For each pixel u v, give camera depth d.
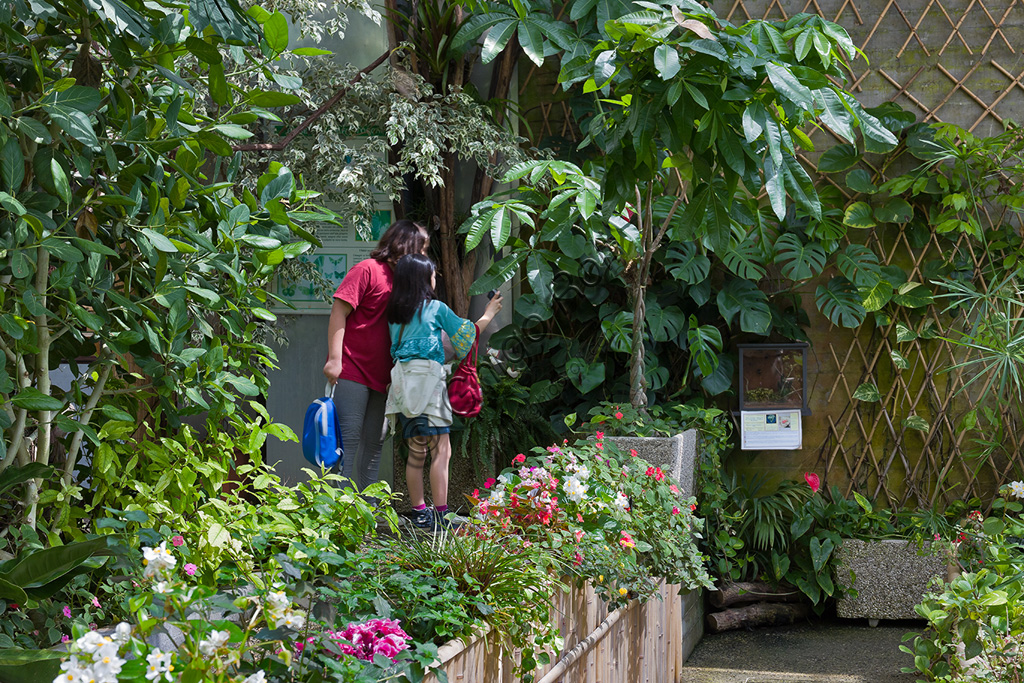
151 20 2.35
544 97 5.30
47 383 2.23
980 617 3.31
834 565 4.87
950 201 4.88
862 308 4.98
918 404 5.14
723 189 3.42
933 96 5.11
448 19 4.98
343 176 4.58
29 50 2.29
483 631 2.27
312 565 1.91
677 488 3.54
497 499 2.83
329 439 3.60
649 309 4.90
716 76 3.17
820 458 5.20
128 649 1.49
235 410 2.68
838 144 5.12
